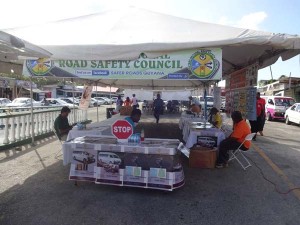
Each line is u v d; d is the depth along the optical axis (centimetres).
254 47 675
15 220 408
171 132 1402
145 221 415
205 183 594
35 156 800
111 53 573
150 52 588
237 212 453
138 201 489
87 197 502
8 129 894
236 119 723
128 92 3231
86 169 552
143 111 2989
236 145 710
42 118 1116
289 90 3212
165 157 521
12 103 2656
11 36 359
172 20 678
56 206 461
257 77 727
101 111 3244
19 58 567
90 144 546
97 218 421
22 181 582
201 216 435
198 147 732
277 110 2136
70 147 586
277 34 556
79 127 779
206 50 583
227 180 618
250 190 557
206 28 633
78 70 623
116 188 549
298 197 523
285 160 827
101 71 615
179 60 589
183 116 1390
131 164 531
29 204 466
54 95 5344
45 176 616
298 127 1802
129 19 694
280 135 1378
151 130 1473
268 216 440
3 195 504
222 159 720
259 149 989
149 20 686
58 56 581
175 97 3281
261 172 685
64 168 680
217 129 829
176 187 526
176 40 580
